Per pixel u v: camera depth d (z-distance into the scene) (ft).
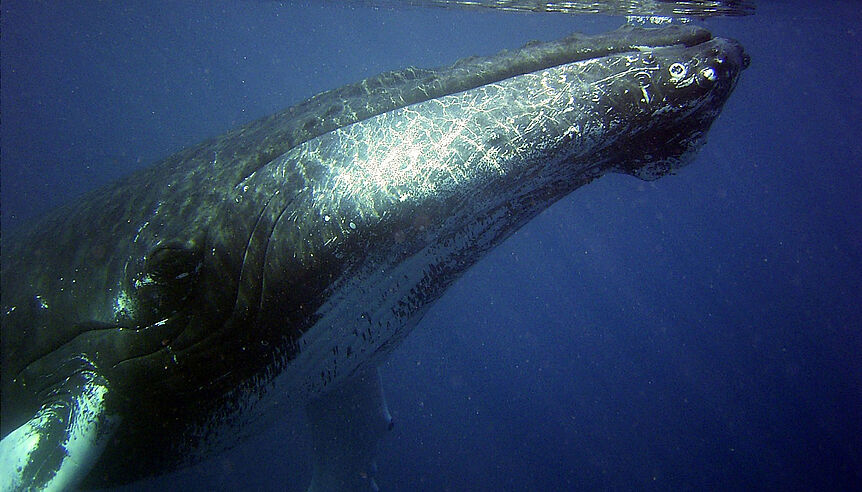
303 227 12.01
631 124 12.55
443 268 13.64
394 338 15.07
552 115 12.40
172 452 13.57
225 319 11.91
